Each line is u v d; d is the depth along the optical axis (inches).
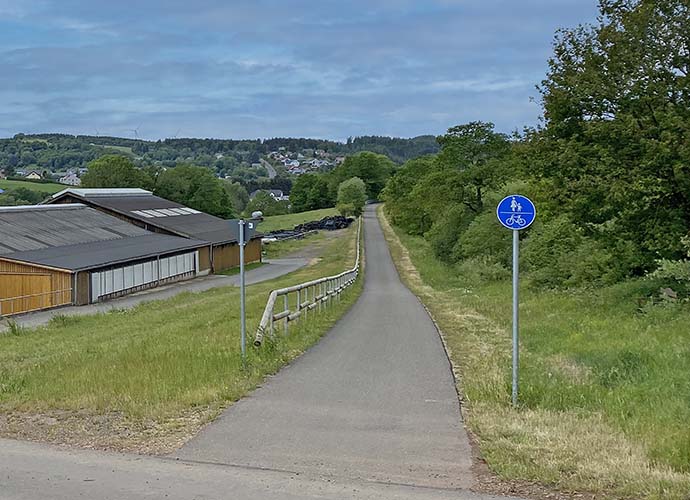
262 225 4926.2
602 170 868.6
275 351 515.2
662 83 842.2
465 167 2257.6
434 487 239.9
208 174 4411.9
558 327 677.3
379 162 6894.7
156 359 477.7
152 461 270.4
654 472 243.1
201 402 361.1
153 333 739.4
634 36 858.1
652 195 837.2
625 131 830.5
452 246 2277.3
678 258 837.8
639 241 892.0
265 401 372.2
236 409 353.7
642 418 314.2
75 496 230.1
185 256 2284.7
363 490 236.2
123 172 4106.8
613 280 926.4
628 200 847.1
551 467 252.8
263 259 3021.7
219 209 4394.7
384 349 571.8
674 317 667.4
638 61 849.5
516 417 327.3
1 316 1429.6
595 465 252.7
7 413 352.2
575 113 927.0
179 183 4274.1
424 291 1531.7
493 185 2159.2
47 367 498.0
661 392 362.3
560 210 968.3
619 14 893.2
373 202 6879.9
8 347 783.7
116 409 351.6
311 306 782.5
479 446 288.0
